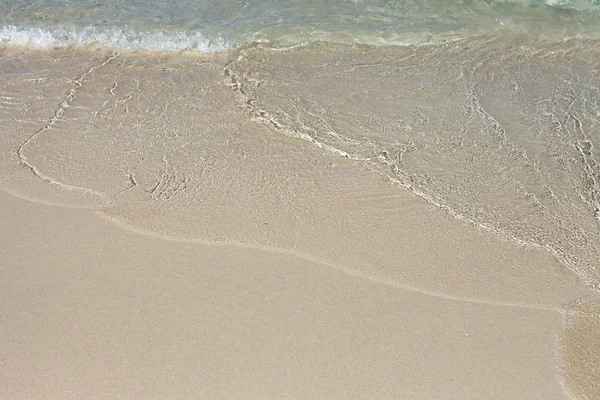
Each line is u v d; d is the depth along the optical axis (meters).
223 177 4.41
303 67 5.62
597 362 3.21
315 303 3.52
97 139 4.81
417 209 4.12
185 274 3.69
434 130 4.81
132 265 3.75
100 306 3.51
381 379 3.15
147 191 4.30
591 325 3.40
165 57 5.87
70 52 6.00
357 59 5.70
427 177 4.39
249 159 4.57
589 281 3.66
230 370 3.20
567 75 5.39
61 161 4.60
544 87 5.25
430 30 6.02
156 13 6.46
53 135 4.86
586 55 5.63
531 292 3.59
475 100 5.12
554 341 3.31
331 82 5.40
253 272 3.70
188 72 5.63
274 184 4.34
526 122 4.87
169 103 5.20
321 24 6.18
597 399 3.05
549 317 3.44
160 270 3.72
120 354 3.28
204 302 3.54
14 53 6.00
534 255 3.81
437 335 3.35
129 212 4.13
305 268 3.72
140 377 3.17
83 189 4.34
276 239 3.92
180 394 3.09
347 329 3.38
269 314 3.47
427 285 3.62
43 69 5.75
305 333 3.37
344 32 6.04
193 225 4.02
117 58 5.88
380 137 4.76
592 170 4.42
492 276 3.68
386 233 3.95
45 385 3.13
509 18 6.10
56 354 3.28
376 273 3.69
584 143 4.65
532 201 4.19
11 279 3.68
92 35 6.16
